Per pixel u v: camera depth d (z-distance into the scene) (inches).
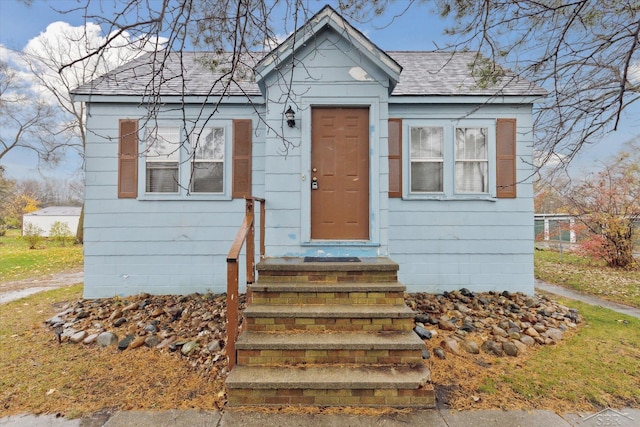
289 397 106.7
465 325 165.6
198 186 229.1
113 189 224.8
